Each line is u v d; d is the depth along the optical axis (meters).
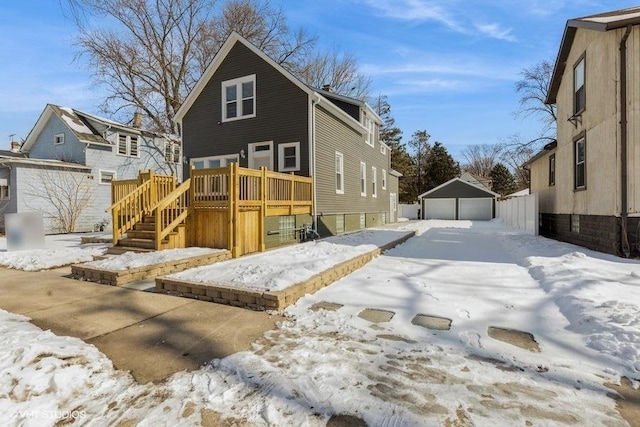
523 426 1.86
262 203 8.23
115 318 3.65
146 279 5.47
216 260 6.65
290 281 4.41
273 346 2.91
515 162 30.86
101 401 2.09
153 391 2.21
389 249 8.71
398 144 41.22
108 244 9.70
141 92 21.36
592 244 8.13
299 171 10.91
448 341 3.01
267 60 11.21
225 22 22.55
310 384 2.28
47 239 11.92
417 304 4.05
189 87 22.88
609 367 2.53
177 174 21.31
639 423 1.89
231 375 2.40
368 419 1.92
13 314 3.73
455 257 7.46
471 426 1.86
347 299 4.27
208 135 12.36
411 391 2.21
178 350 2.83
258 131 11.48
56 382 2.20
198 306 4.06
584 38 8.81
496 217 27.66
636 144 6.88
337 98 14.70
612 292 4.13
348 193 13.85
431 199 29.58
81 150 16.72
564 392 2.20
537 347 2.89
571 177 9.74
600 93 7.82
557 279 4.85
